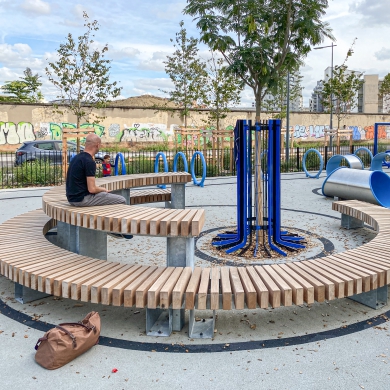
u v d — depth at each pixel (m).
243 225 6.70
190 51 23.73
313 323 4.12
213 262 6.08
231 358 3.49
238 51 9.79
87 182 5.34
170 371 3.30
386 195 9.80
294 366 3.35
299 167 19.55
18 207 10.45
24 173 15.25
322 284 3.88
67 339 3.38
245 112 37.00
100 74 18.36
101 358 3.50
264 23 8.80
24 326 4.11
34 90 51.97
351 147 22.52
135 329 4.02
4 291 5.03
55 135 32.50
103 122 33.81
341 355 3.52
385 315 4.29
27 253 4.92
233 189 13.32
